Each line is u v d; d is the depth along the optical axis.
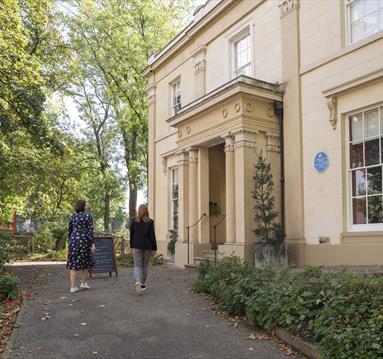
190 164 13.80
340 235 9.71
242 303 6.68
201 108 12.71
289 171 11.20
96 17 25.97
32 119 13.47
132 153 29.89
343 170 9.79
